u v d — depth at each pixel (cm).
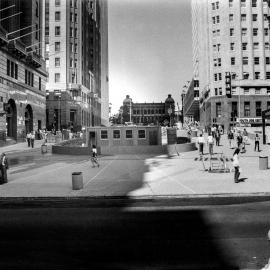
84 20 10125
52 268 673
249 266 673
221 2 8769
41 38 6856
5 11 5594
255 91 8569
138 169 2322
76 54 9375
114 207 1298
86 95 10100
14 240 860
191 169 2288
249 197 1448
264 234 888
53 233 923
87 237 883
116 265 688
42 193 1520
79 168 2442
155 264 690
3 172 1814
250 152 3484
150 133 3838
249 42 8656
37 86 6384
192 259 714
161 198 1434
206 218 1084
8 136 5162
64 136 6331
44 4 9156
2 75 4669
